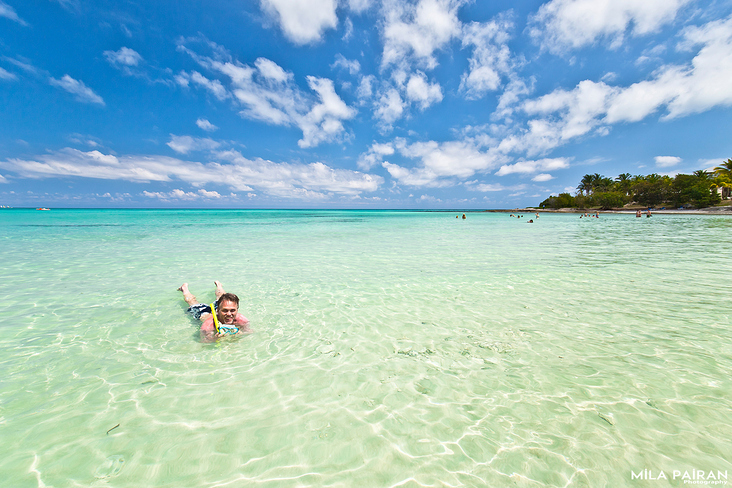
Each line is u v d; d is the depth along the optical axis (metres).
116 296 5.94
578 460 2.15
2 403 2.71
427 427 2.48
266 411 2.67
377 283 7.03
